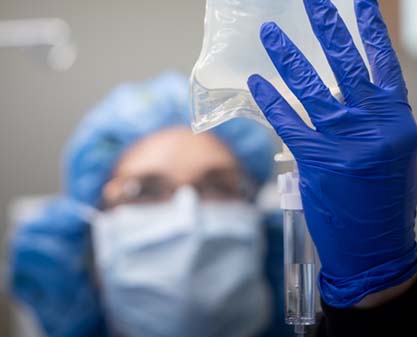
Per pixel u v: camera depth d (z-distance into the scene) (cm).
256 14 91
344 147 92
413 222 101
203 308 233
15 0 276
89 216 242
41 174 274
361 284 97
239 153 241
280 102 93
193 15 271
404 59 238
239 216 238
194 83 90
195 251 231
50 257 244
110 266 238
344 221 95
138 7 272
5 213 273
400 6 233
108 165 240
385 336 99
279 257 241
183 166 238
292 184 98
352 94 93
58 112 273
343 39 91
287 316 97
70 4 274
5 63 273
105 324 247
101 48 272
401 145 93
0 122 275
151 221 235
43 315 247
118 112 243
